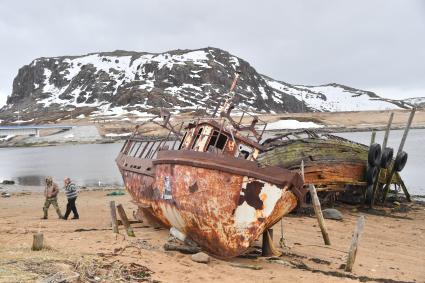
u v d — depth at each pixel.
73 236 13.02
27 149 96.81
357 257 12.75
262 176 10.95
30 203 24.14
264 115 143.38
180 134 16.02
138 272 9.22
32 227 15.37
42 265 8.77
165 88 188.88
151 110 154.75
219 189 11.15
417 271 11.60
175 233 12.88
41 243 10.53
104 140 103.75
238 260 11.55
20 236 13.03
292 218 19.14
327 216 19.41
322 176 20.61
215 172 11.22
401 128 116.75
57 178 41.12
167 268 9.85
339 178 21.45
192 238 12.27
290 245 13.93
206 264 10.66
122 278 8.70
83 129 118.56
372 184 22.73
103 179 39.72
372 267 11.72
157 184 13.42
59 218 18.14
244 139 12.95
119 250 10.92
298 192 11.50
